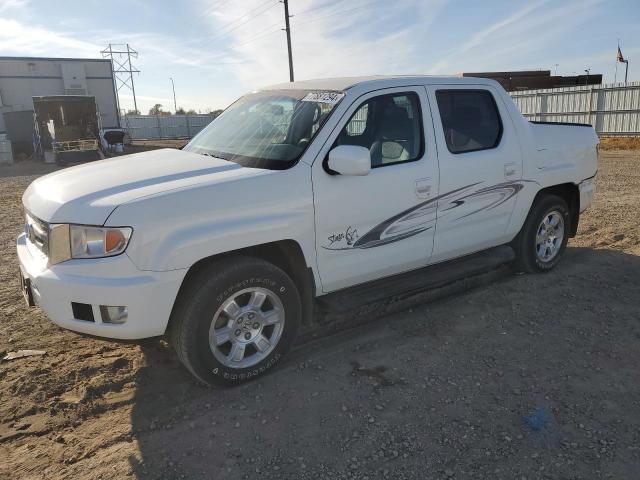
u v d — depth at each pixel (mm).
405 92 4234
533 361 3834
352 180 3811
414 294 5031
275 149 3816
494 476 2693
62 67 32312
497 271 5652
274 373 3732
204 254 3240
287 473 2746
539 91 27641
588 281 5363
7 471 2801
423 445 2936
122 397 3480
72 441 3045
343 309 3932
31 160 26812
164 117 52000
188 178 3439
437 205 4336
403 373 3693
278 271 3549
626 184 11523
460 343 4125
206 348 3346
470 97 4684
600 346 4043
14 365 3863
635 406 3271
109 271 3084
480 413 3215
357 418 3191
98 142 25797
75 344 4211
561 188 5645
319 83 4363
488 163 4660
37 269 3309
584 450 2869
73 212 3162
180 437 3059
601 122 25078
